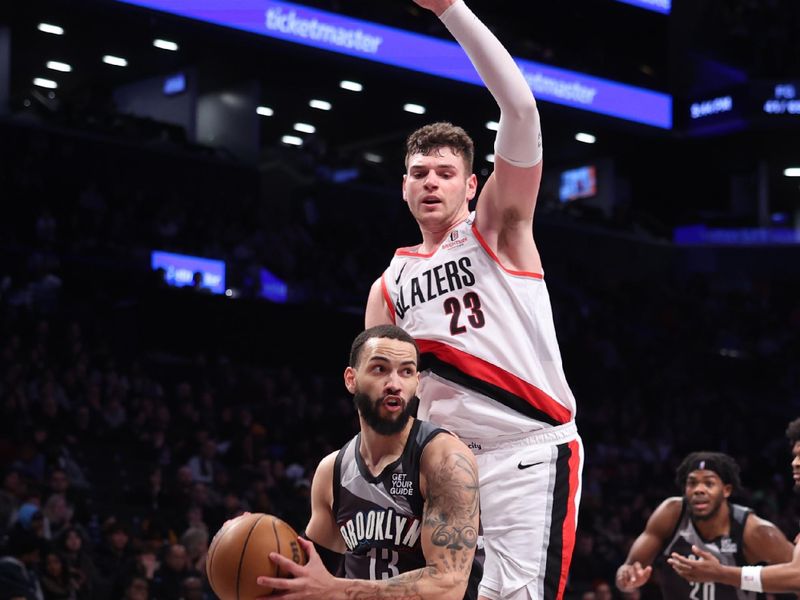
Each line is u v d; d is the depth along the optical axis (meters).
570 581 13.29
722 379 23.94
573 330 23.23
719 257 28.80
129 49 23.73
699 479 5.91
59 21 21.92
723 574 5.34
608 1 25.61
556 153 30.59
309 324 19.41
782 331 26.09
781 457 20.78
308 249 22.28
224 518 12.18
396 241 24.69
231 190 23.20
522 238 3.99
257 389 16.84
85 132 21.59
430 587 3.37
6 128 20.42
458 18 3.75
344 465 3.73
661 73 27.20
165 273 18.92
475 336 3.93
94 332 17.17
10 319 15.64
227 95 25.70
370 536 3.62
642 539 6.14
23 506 9.91
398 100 26.30
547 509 3.90
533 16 25.83
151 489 12.50
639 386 22.14
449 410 3.95
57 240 18.69
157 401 14.73
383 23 22.72
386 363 3.56
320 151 26.67
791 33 26.66
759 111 26.05
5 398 12.90
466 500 3.49
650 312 25.83
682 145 28.92
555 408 3.98
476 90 23.84
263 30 21.20
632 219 29.17
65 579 9.35
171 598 9.86
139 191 21.48
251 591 3.32
